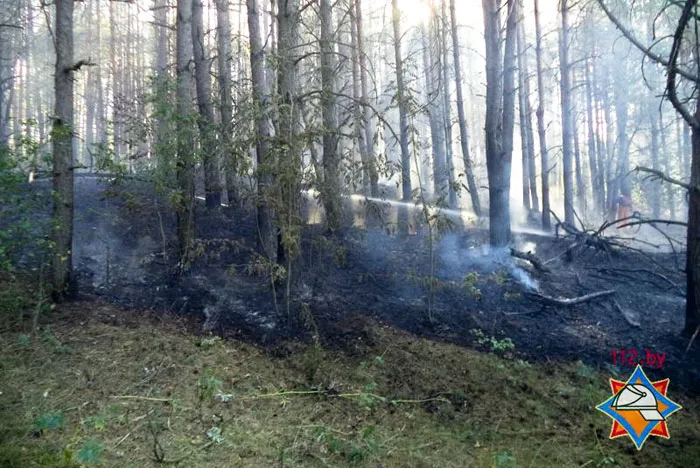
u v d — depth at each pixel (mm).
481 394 4707
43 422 3428
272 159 4910
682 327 6051
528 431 4234
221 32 9711
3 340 4445
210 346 4914
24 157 4590
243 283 6238
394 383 4754
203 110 7680
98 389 4035
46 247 5273
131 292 5695
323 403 4371
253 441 3699
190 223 5887
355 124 5875
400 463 3668
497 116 7531
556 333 5926
